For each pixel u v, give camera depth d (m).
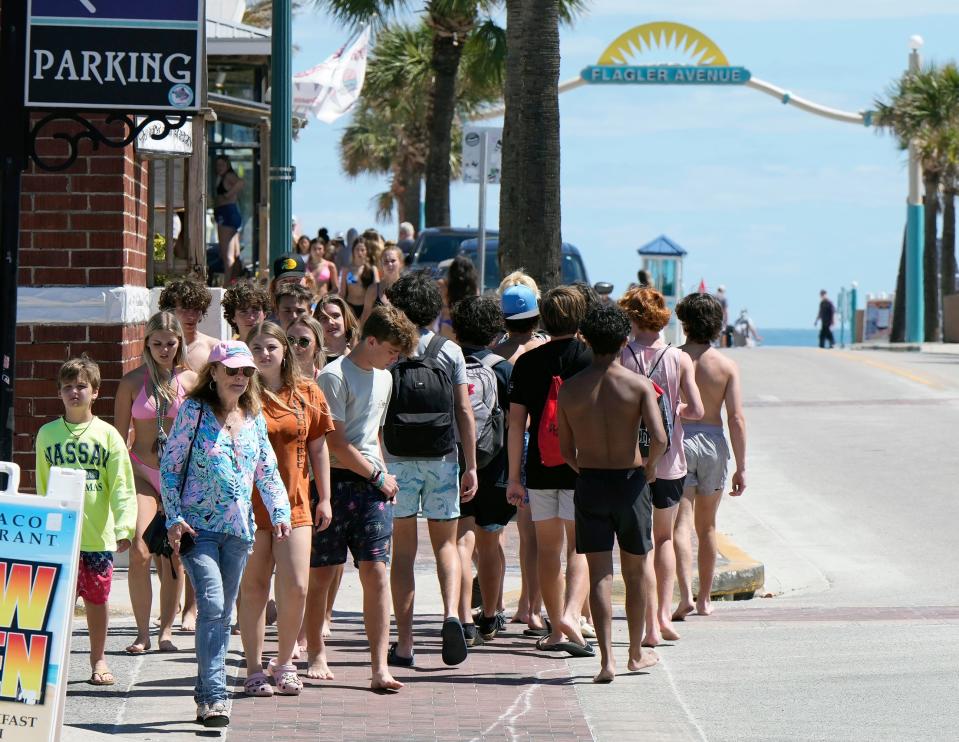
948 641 22.88
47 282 27.45
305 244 58.25
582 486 19.95
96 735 16.56
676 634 23.03
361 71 66.19
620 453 19.78
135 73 19.12
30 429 27.45
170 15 19.14
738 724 17.88
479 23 82.50
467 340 22.66
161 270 34.78
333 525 19.34
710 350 24.69
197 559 17.27
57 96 18.94
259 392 18.14
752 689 19.70
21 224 27.48
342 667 20.88
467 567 22.41
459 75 97.50
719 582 27.77
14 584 15.01
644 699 19.12
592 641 22.84
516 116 41.28
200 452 17.33
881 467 43.31
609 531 20.02
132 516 18.86
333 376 19.25
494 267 54.66
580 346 21.25
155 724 17.23
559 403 19.97
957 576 29.66
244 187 46.81
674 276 92.00
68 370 18.59
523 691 19.52
